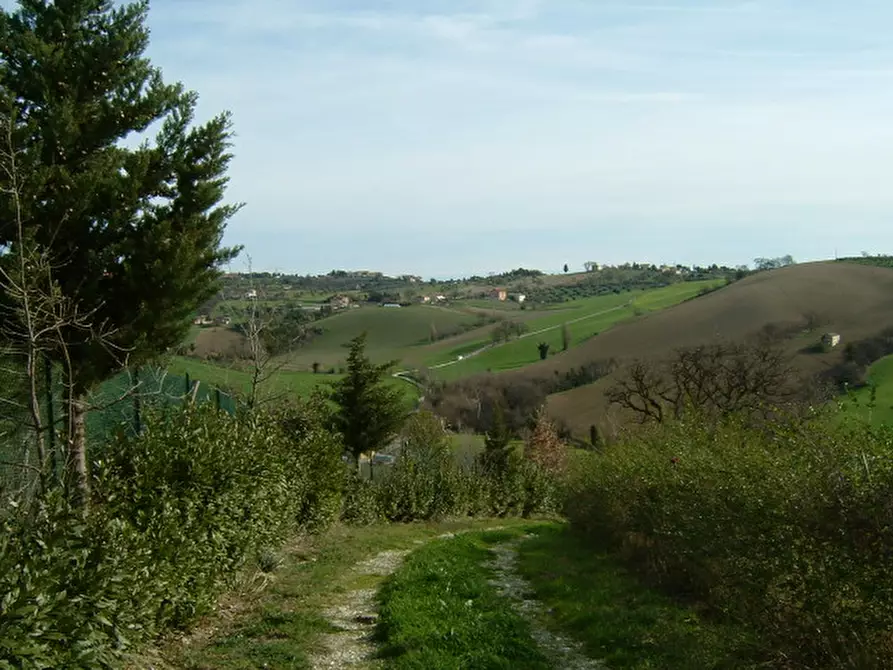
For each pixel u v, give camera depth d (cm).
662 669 784
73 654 579
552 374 6253
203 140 1097
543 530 2464
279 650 850
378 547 1867
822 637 586
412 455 3562
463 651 843
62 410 1010
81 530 668
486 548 1923
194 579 906
